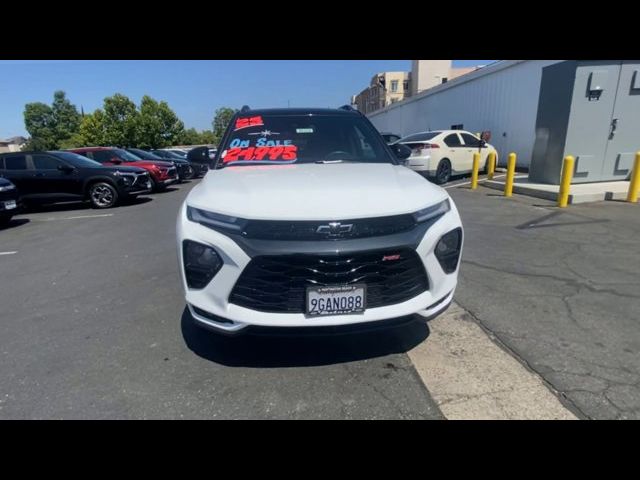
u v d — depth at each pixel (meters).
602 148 8.17
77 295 3.68
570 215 6.20
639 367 2.30
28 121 79.69
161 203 10.12
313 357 2.49
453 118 16.52
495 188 9.23
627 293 3.32
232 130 3.55
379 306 2.08
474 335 2.70
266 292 2.01
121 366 2.46
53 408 2.08
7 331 2.98
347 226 1.98
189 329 2.92
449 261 2.28
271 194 2.17
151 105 52.22
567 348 2.52
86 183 9.42
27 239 6.35
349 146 3.39
